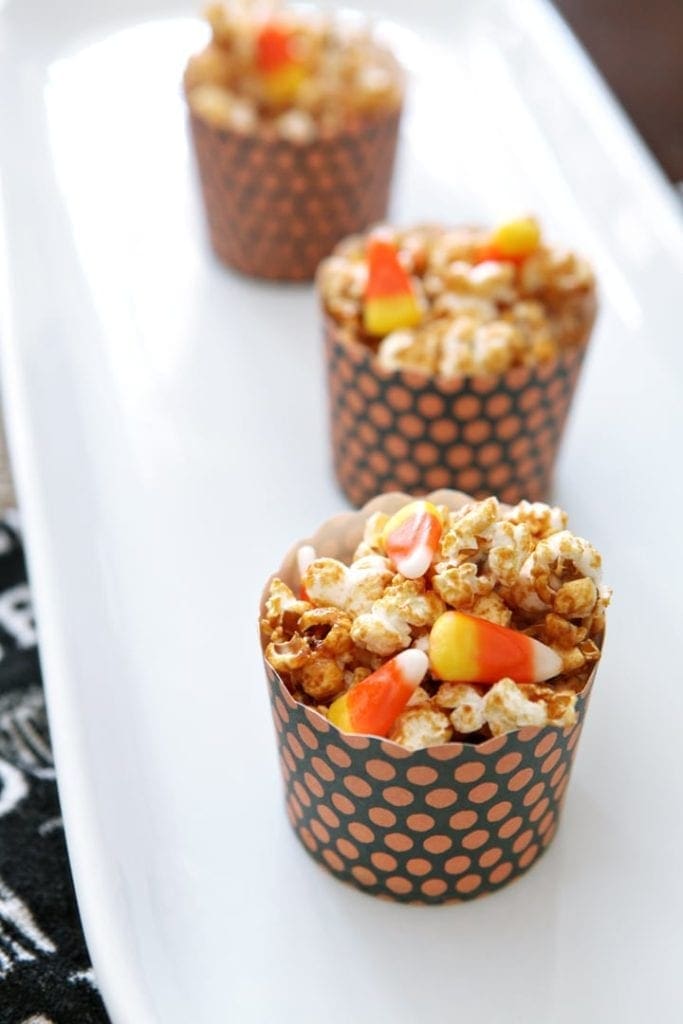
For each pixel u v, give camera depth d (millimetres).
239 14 584
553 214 617
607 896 429
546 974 417
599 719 462
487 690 406
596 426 545
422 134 674
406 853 416
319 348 578
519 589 413
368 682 404
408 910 427
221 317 587
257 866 434
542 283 500
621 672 474
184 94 582
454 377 479
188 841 439
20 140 641
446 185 643
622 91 727
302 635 415
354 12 732
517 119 666
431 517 418
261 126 565
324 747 406
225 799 447
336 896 429
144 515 518
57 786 460
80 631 471
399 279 491
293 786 426
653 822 443
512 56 692
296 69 568
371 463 509
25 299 563
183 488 526
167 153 662
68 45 716
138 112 687
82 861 420
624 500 523
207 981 416
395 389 487
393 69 598
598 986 415
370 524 434
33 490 501
